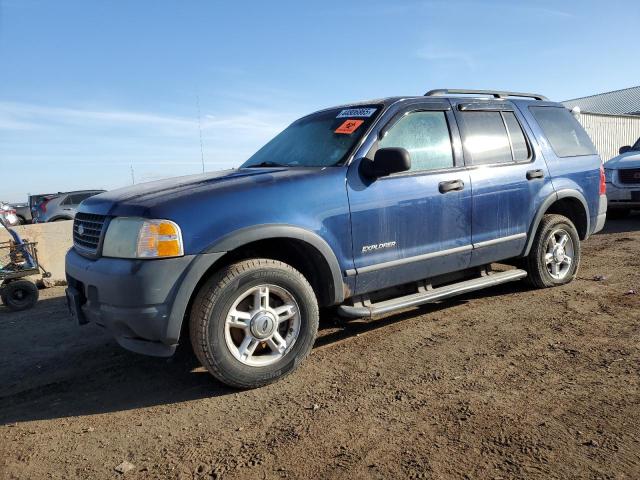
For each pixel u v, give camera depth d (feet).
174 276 10.41
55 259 27.35
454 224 14.46
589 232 18.99
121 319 10.54
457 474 7.80
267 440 9.15
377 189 12.97
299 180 12.06
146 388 11.89
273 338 11.60
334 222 12.24
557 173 17.42
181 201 10.79
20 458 9.09
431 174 14.02
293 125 16.38
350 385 11.21
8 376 13.35
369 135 13.28
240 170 14.26
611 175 34.60
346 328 15.23
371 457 8.39
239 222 11.02
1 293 21.09
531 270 17.51
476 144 15.38
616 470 7.69
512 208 15.94
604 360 11.75
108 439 9.60
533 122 17.35
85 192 60.44
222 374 10.91
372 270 12.91
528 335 13.69
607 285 18.16
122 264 10.59
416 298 13.87
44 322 18.99
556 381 10.82
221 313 10.78
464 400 10.18
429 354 12.76
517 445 8.49
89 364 13.80
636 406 9.55
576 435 8.70
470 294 18.08
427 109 14.55
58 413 10.89
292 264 12.85
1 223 21.95
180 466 8.52
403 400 10.34
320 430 9.36
